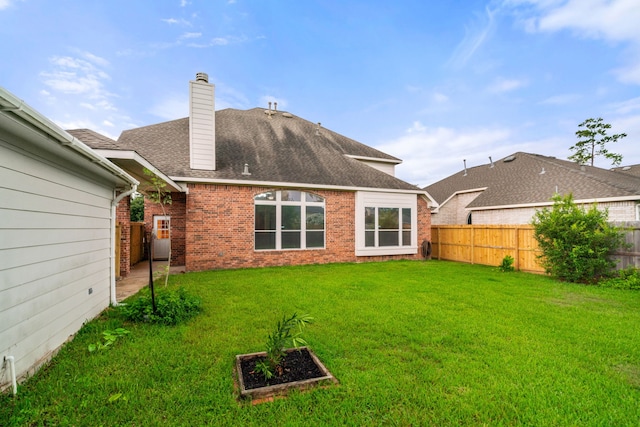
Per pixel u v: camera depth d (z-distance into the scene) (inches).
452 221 890.1
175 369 130.3
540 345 160.7
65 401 105.9
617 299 261.4
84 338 164.9
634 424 98.7
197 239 412.5
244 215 437.4
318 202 487.8
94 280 204.1
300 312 215.0
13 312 116.0
